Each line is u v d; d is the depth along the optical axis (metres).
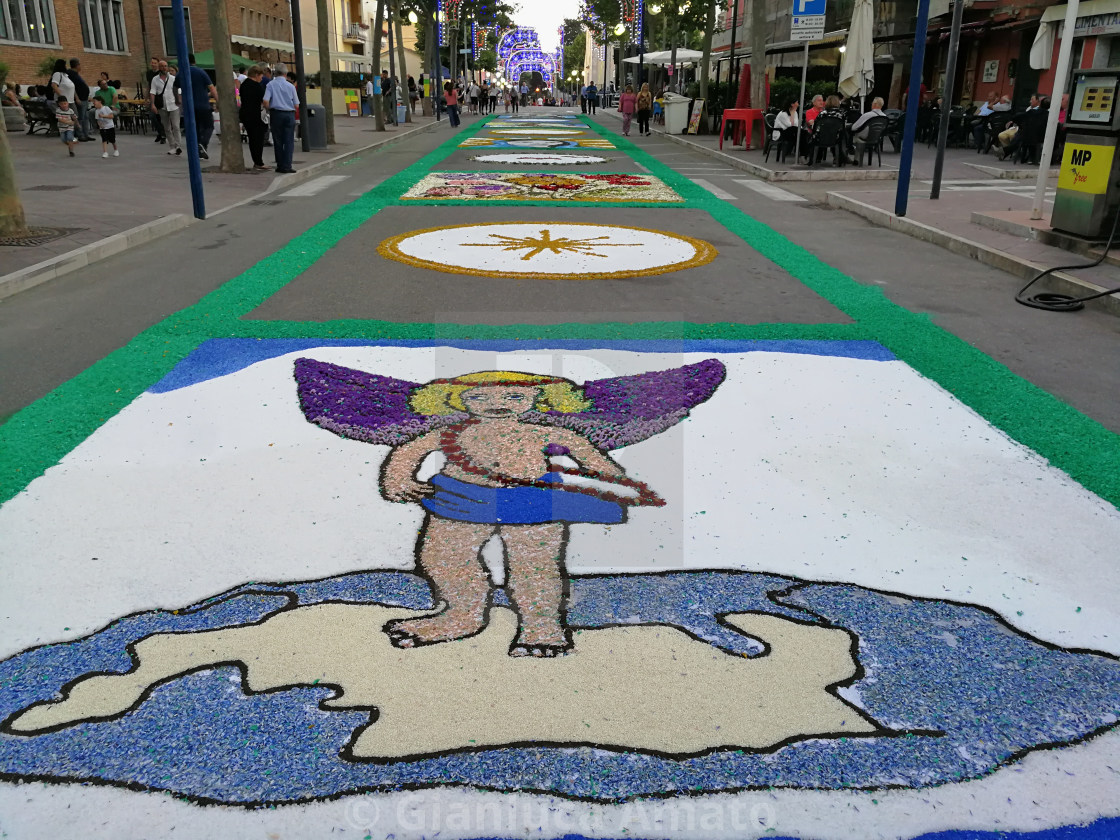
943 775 2.15
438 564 3.01
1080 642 2.68
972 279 7.66
